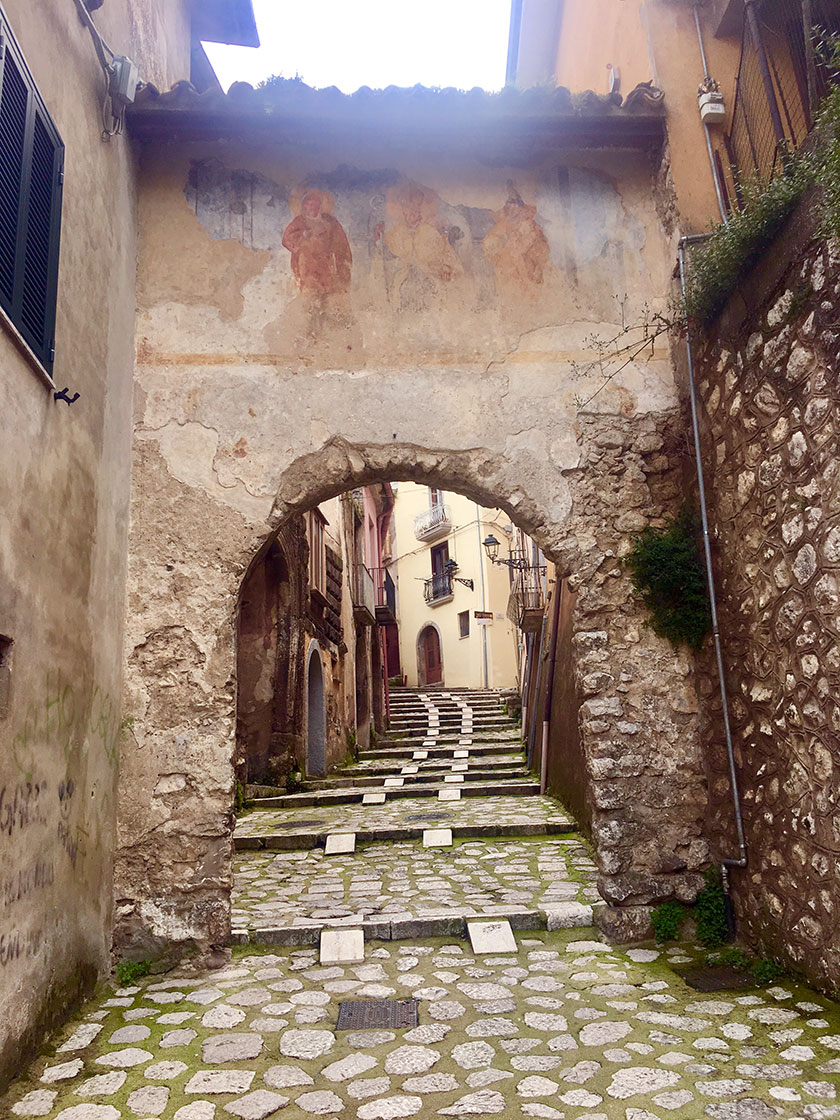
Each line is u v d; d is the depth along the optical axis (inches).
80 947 152.7
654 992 148.9
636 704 192.2
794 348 146.7
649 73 223.0
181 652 187.6
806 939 144.9
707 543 187.5
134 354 203.5
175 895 175.5
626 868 183.8
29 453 133.3
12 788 123.3
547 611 434.3
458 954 176.1
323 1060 125.5
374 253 216.7
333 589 555.8
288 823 331.6
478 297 215.2
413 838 300.7
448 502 1104.8
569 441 206.1
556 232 221.6
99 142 180.1
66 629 149.0
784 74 199.2
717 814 183.2
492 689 943.0
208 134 217.2
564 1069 119.3
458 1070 120.4
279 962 175.5
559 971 162.9
